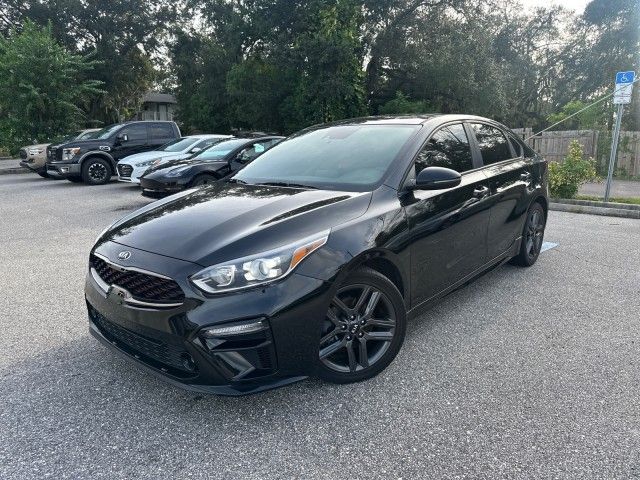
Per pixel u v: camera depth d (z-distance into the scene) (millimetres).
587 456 2408
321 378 2912
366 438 2576
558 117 21391
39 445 2545
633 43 34094
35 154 15695
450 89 25688
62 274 5402
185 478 2309
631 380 3104
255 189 3549
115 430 2668
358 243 2914
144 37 35625
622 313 4160
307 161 3885
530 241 5305
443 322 4012
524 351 3500
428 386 3055
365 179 3432
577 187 9781
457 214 3754
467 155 4191
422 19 25156
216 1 28422
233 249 2635
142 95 42719
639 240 6691
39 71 20984
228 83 26797
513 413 2768
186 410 2846
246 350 2568
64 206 10164
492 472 2314
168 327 2592
